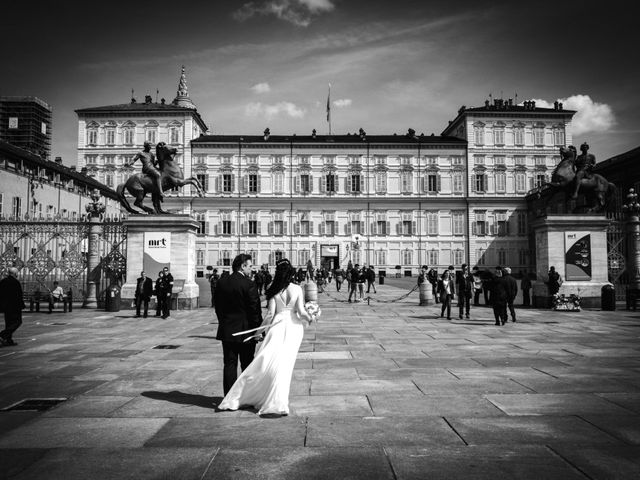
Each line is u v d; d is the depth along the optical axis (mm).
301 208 72750
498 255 72438
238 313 6598
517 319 17844
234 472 4387
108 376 8477
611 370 8742
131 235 22219
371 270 34750
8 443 5152
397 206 73125
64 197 51938
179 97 79312
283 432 5449
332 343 12109
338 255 72500
